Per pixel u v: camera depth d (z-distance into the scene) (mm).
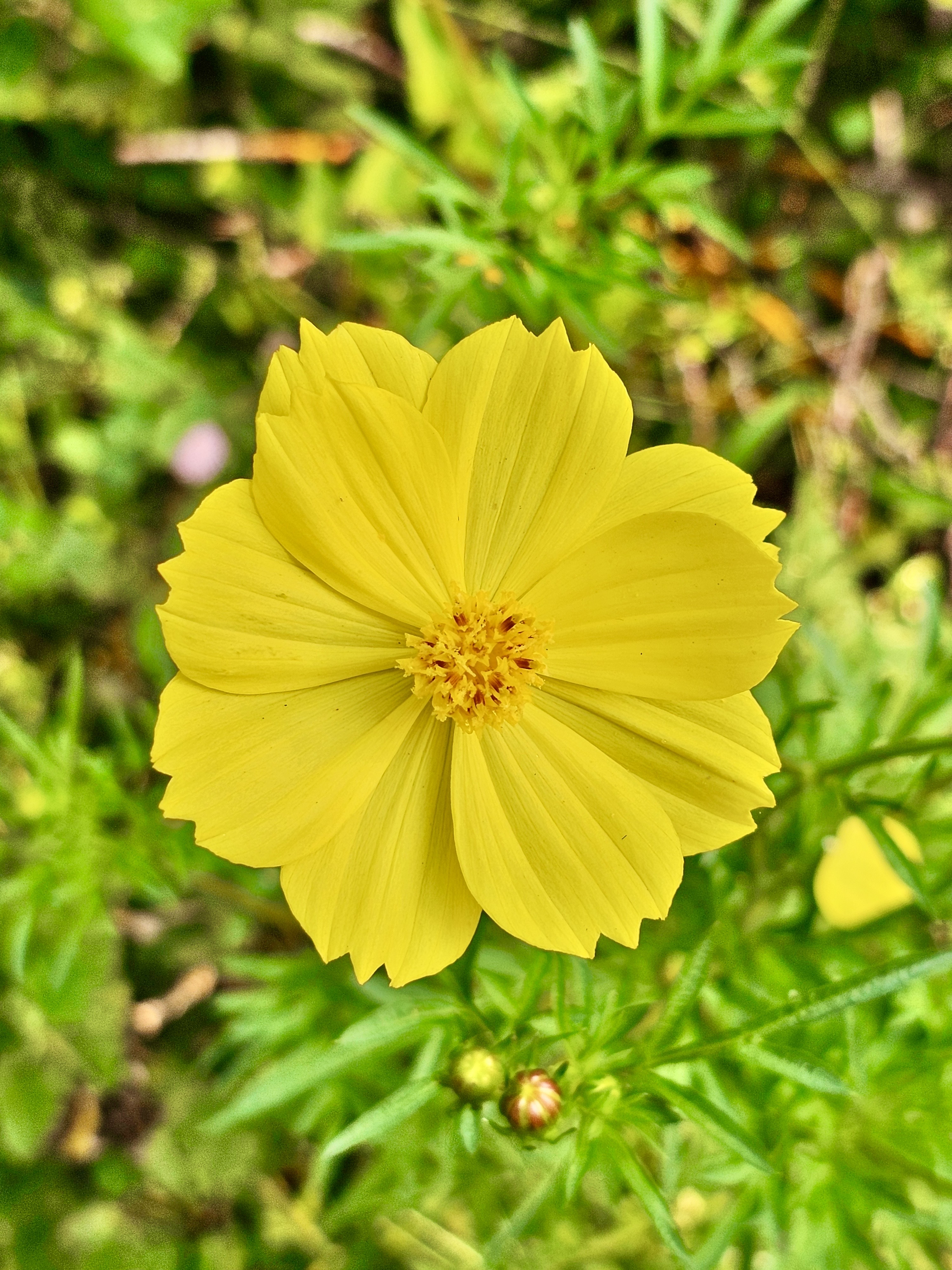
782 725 137
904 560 209
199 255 190
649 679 99
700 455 97
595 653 101
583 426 96
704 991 133
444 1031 114
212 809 91
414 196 187
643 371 200
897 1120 127
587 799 100
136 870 138
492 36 195
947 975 132
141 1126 172
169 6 159
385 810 100
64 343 183
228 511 91
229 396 188
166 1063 170
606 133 139
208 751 92
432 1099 127
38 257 181
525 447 98
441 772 102
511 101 180
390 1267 158
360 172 186
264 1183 168
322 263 195
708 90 143
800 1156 129
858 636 190
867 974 102
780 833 137
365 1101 135
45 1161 168
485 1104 99
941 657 139
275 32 183
